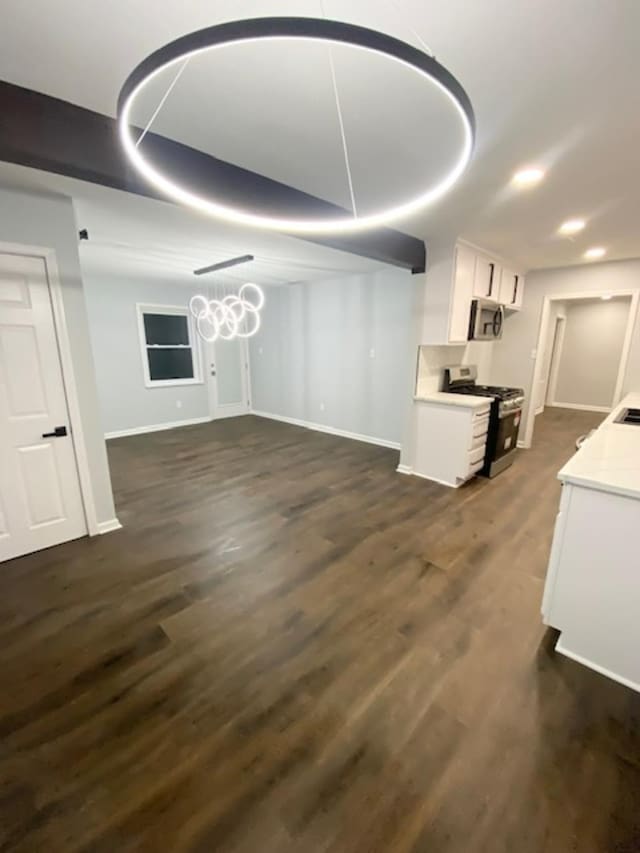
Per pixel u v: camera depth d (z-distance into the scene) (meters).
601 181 2.29
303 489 3.91
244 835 1.20
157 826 1.22
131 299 5.86
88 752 1.45
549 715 1.59
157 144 1.81
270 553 2.76
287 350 6.70
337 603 2.25
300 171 2.16
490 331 4.43
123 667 1.82
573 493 1.79
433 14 1.13
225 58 1.27
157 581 2.45
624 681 1.74
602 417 7.20
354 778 1.36
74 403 2.82
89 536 3.00
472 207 2.73
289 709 1.61
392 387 5.29
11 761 1.42
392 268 4.98
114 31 1.19
